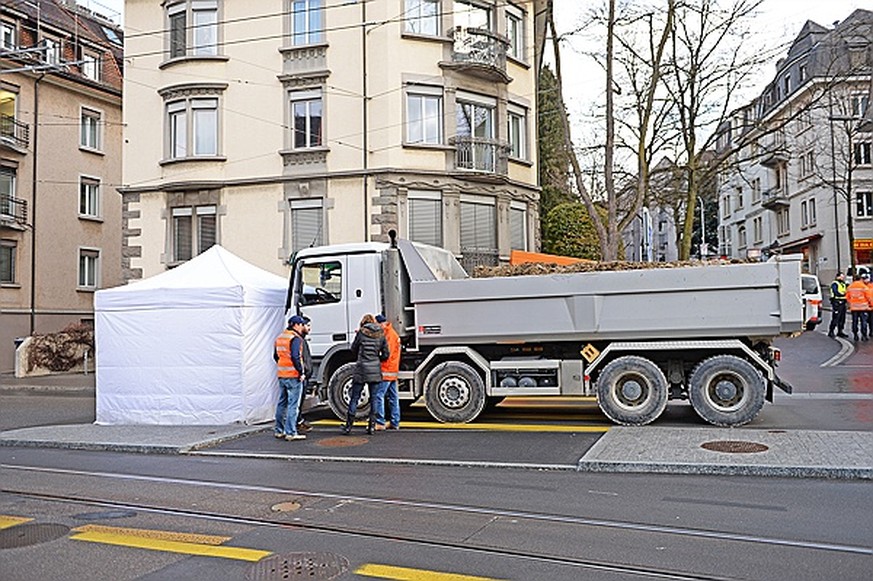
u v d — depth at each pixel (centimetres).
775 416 1274
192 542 667
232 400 1377
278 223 2566
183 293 1398
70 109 3434
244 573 584
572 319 1224
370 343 1233
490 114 2684
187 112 2631
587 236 3659
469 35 2588
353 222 2495
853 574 560
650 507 754
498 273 1314
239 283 1395
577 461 965
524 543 646
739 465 880
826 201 4869
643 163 2439
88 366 2878
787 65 3606
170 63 2652
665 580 554
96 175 3553
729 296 1166
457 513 745
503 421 1321
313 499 814
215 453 1115
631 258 5206
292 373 1221
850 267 4162
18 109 3209
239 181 2591
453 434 1197
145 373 1410
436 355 1312
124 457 1116
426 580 562
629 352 1221
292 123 2580
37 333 3064
